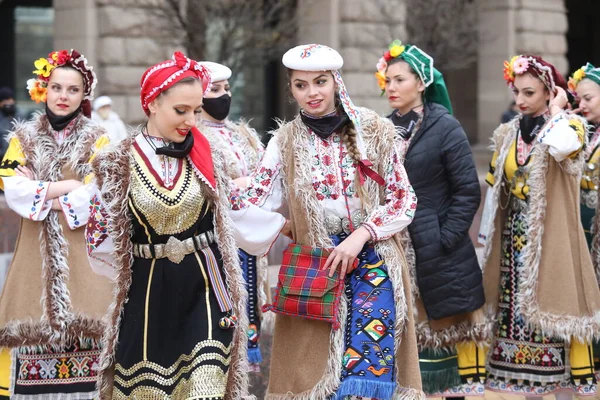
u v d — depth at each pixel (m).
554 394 7.74
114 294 5.54
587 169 7.97
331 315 5.88
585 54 42.69
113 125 18.84
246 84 29.47
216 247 5.59
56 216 6.82
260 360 8.12
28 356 6.83
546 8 33.00
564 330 7.31
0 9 26.78
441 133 7.09
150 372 5.45
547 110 7.46
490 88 32.56
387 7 26.31
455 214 7.07
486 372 7.71
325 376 5.89
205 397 5.32
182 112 5.34
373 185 6.02
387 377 5.80
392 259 5.99
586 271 7.44
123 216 5.45
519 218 7.52
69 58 6.91
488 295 7.62
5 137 7.07
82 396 6.85
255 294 8.01
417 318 7.20
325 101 5.95
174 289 5.45
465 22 25.78
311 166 5.99
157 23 22.36
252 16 22.84
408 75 7.11
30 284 6.82
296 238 6.09
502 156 7.57
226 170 5.70
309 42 26.33
